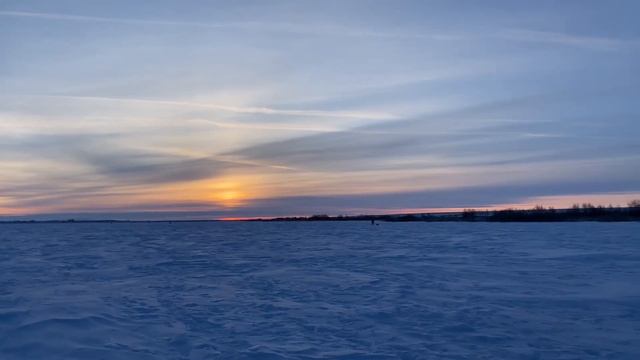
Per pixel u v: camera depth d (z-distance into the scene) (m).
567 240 24.77
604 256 16.23
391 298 9.39
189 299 9.38
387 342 6.32
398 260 16.45
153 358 5.60
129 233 49.50
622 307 8.22
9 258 18.30
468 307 8.38
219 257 18.75
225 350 5.95
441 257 17.14
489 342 6.28
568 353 5.80
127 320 7.38
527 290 9.96
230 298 9.52
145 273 13.62
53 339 6.00
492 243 23.91
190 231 54.88
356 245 24.80
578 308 8.20
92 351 5.68
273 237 36.59
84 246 26.22
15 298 8.80
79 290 10.20
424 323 7.33
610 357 5.66
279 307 8.63
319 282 11.60
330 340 6.44
